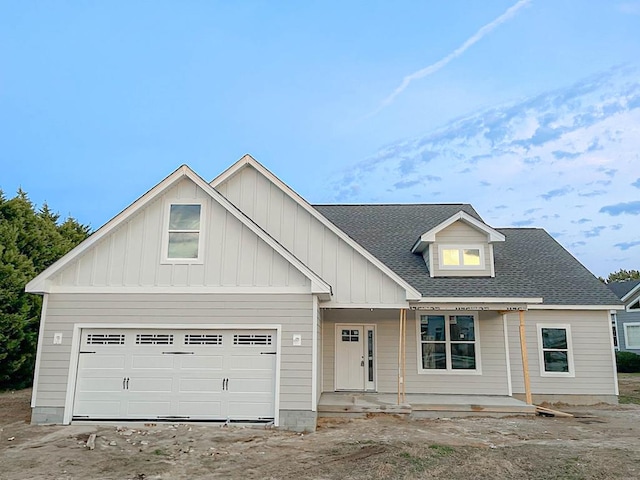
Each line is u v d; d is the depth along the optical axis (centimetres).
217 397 1042
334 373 1424
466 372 1415
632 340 2812
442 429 1015
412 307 1297
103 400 1046
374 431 988
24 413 1201
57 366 1048
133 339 1070
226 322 1060
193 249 1096
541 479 654
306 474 677
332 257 1251
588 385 1443
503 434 961
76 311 1072
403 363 1241
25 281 1809
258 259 1084
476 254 1496
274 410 1020
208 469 708
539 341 1472
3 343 1705
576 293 1496
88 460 755
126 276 1084
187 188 1123
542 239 1850
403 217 1859
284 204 1327
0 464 729
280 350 1043
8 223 2011
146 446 846
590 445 859
